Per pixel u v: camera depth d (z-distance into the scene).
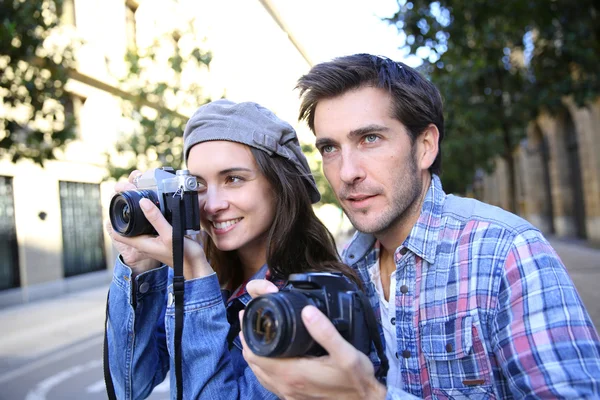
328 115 1.51
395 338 1.53
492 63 7.90
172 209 1.46
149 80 8.05
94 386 5.52
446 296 1.40
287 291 1.17
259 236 1.85
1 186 11.70
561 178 19.55
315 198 2.02
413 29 6.07
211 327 1.47
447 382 1.36
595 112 15.23
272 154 1.72
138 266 1.68
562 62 7.41
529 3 5.81
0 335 8.46
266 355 1.06
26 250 12.05
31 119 6.11
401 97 1.47
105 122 14.30
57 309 10.92
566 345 1.13
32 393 5.37
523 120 10.08
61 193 13.53
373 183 1.48
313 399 1.13
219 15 14.43
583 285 9.05
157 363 1.75
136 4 14.39
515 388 1.19
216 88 9.77
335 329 1.07
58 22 6.52
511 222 1.37
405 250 1.50
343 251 1.88
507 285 1.28
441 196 1.55
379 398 1.11
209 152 1.69
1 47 5.49
